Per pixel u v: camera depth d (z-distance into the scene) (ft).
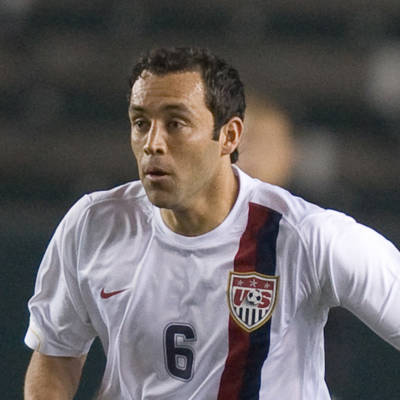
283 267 34.58
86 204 36.73
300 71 108.27
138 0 113.39
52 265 37.68
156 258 35.32
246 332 34.63
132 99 33.37
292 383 35.42
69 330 38.22
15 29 111.75
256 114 47.29
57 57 110.42
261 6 113.19
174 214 34.71
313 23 113.39
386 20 112.57
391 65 108.58
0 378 74.69
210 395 35.24
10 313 75.05
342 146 104.42
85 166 105.60
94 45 111.34
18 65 110.01
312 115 108.37
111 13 113.50
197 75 33.30
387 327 34.65
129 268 35.58
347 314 51.13
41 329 38.40
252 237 34.81
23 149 105.81
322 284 34.71
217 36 112.16
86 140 106.73
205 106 33.35
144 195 36.19
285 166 47.88
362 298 34.45
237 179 35.86
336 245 34.12
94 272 36.14
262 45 110.52
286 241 34.60
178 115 32.86
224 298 34.68
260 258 34.68
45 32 112.68
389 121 107.96
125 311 35.58
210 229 34.88
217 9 113.80
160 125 32.99
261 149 47.21
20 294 75.15
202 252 34.83
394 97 107.55
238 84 34.76
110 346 36.50
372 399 69.82
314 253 34.27
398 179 103.45
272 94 106.63
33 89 109.70
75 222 36.70
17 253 75.46
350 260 34.01
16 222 92.63
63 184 105.19
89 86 110.01
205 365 35.01
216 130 33.78
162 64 33.24
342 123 108.27
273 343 34.78
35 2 112.98
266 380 35.04
